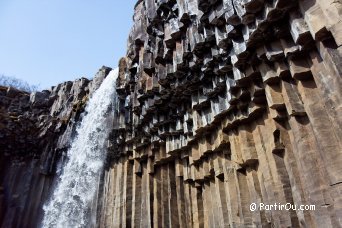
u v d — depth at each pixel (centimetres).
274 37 853
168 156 1523
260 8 831
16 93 2928
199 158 1309
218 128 1197
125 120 1827
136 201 1686
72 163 2388
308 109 743
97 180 2070
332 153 654
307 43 745
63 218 2269
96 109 2255
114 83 2089
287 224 787
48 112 2886
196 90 1291
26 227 2414
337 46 623
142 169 1759
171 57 1367
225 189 1136
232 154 1093
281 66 834
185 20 1243
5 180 2630
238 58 945
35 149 2708
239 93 1026
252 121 1036
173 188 1508
